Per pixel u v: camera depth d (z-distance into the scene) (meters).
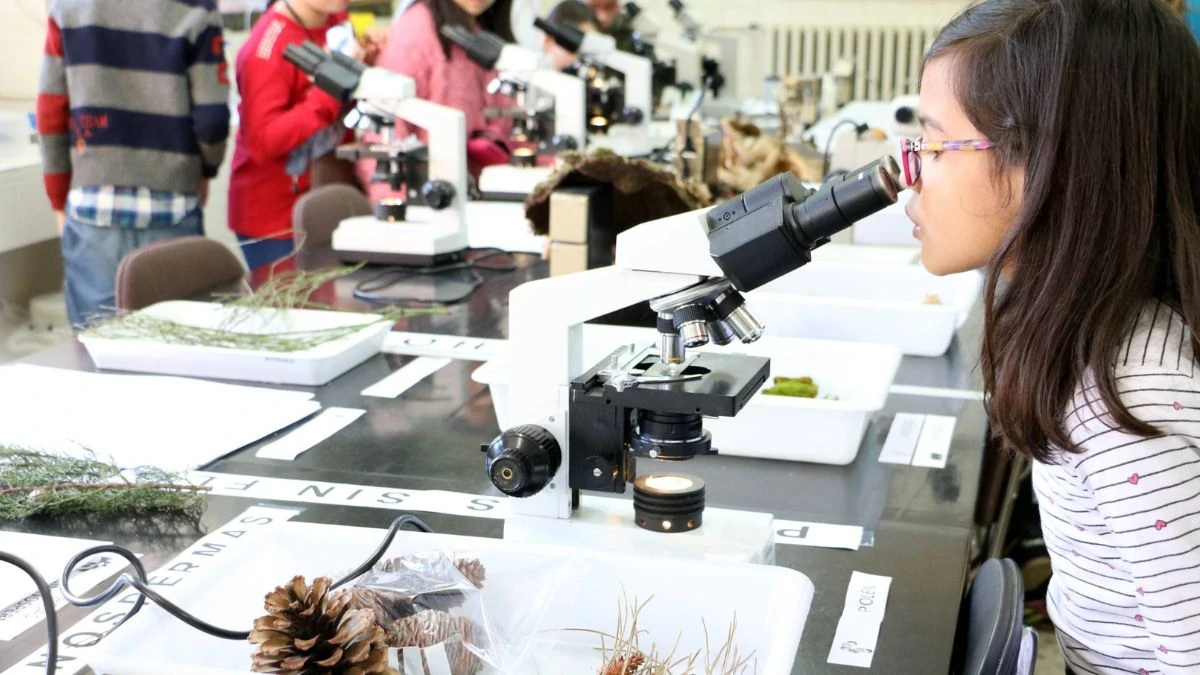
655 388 1.14
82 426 1.63
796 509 1.40
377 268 2.59
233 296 2.31
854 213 1.02
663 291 1.12
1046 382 0.99
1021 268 1.00
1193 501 0.94
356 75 2.57
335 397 1.80
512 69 3.40
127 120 3.24
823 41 6.36
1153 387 0.95
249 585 1.08
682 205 2.33
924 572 1.24
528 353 1.18
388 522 1.35
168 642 0.96
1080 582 1.12
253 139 3.58
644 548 1.17
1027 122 0.98
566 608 1.07
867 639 1.10
